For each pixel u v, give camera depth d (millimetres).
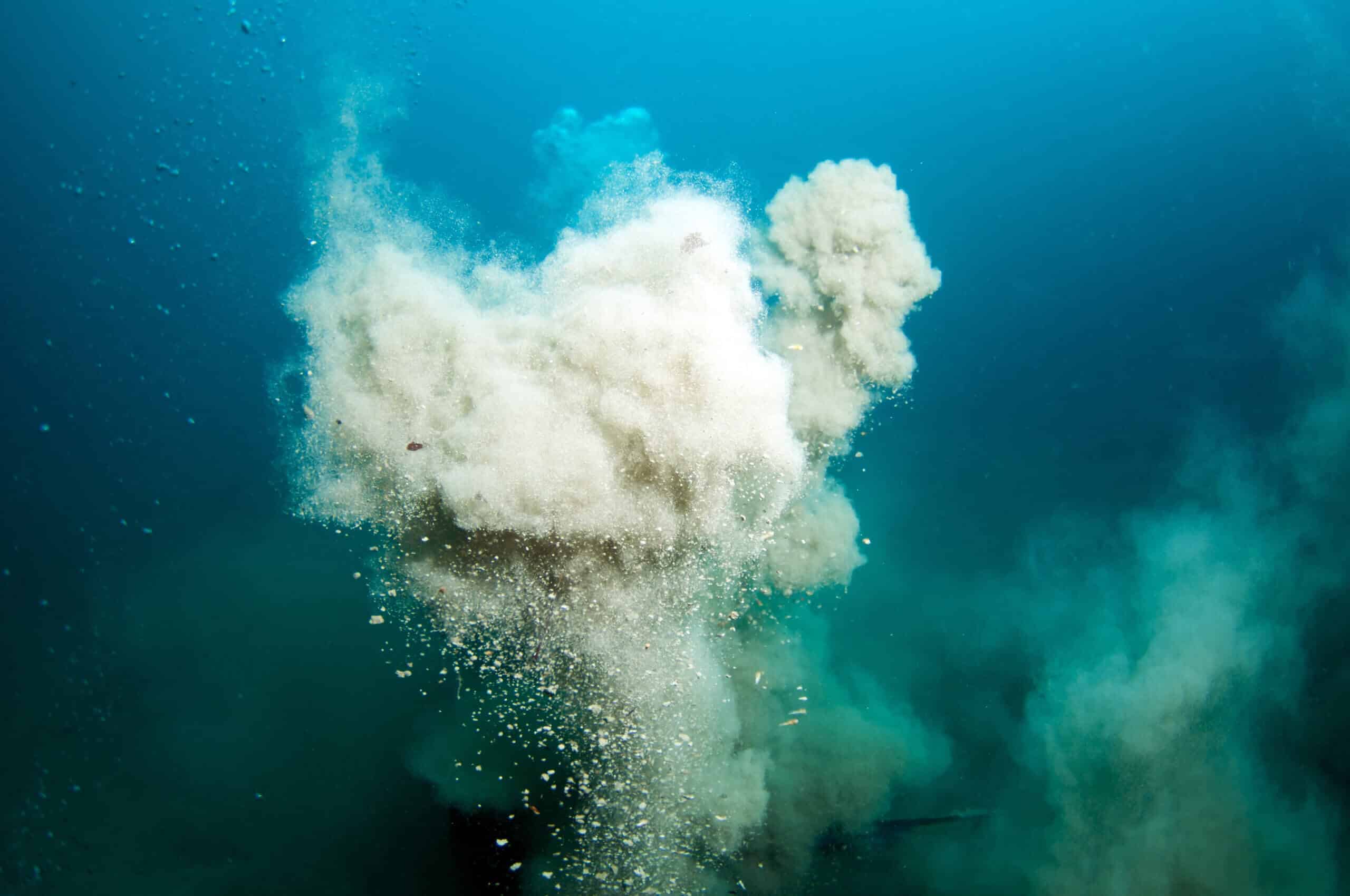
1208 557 4543
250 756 3629
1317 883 3268
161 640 4074
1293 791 3615
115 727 3748
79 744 3684
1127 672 4086
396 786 3428
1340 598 4203
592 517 2572
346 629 4027
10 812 3395
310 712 3725
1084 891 3357
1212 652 3986
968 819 3695
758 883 3285
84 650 4055
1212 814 3508
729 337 2748
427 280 3016
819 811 3494
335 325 3014
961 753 4035
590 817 2932
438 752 3445
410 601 2760
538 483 2498
